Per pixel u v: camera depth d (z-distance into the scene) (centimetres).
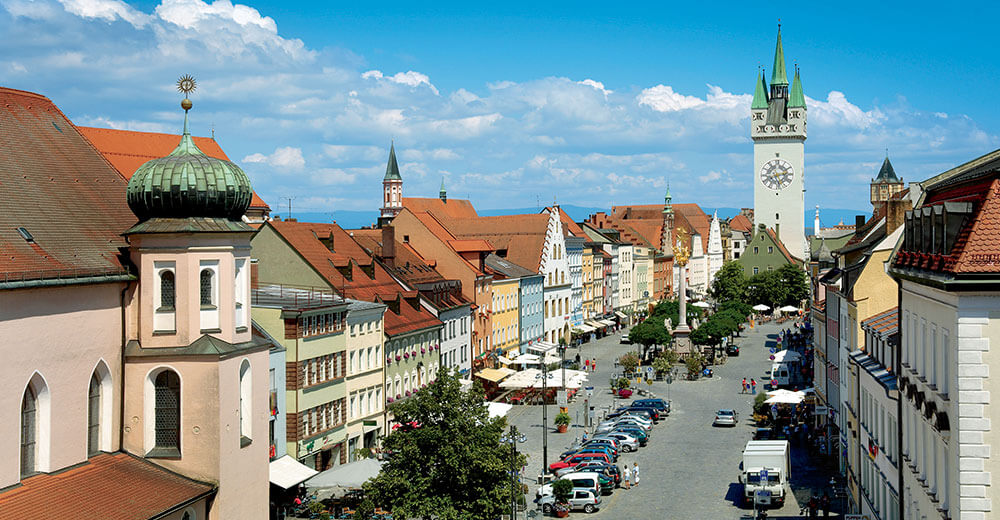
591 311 19475
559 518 6750
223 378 4884
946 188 4069
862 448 6066
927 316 3888
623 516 6725
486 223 16712
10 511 4012
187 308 4866
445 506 5562
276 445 7069
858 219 11331
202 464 4866
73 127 5566
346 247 10200
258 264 9088
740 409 11012
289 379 7281
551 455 8731
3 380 4131
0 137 5000
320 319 7738
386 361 9150
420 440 5647
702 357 14138
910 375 4200
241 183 5038
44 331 4366
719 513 6725
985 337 3278
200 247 4891
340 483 6531
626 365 13075
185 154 4953
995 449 3291
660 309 16575
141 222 4925
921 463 4144
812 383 12438
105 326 4775
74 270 4534
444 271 12788
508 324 14400
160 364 4866
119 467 4722
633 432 9131
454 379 5853
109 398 4825
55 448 4431
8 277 4141
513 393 11925
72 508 4228
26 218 4647
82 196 5134
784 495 6969
